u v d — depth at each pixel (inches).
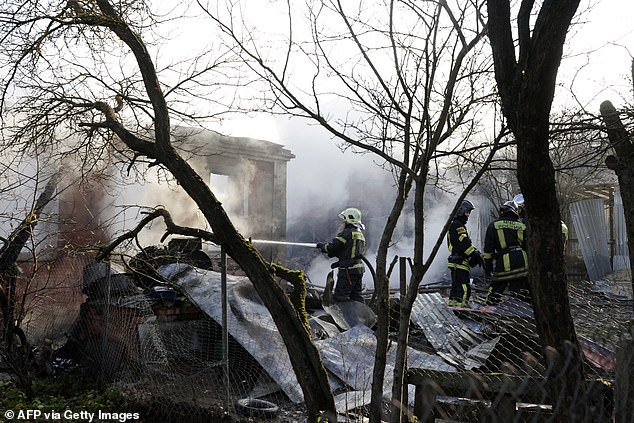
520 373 143.6
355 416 204.7
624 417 122.5
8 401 236.4
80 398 242.5
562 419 115.6
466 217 346.9
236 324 260.7
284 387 237.6
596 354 179.8
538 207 118.5
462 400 135.6
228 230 204.8
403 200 143.4
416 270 134.2
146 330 254.2
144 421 220.7
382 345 141.5
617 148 174.7
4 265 259.6
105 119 234.1
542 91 111.6
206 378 240.8
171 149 212.4
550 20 108.6
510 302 296.5
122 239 243.8
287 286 315.9
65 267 303.1
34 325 311.3
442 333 288.2
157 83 216.1
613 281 524.7
